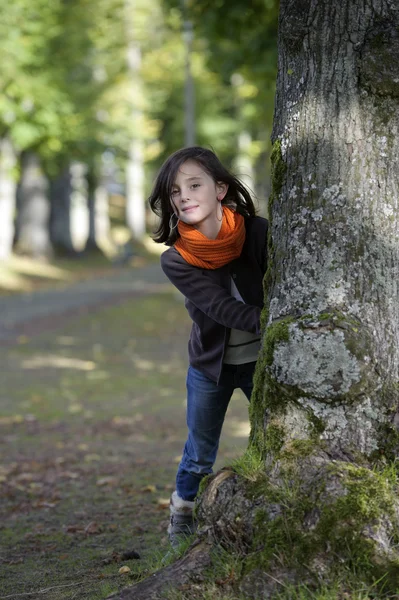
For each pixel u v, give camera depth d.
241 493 2.72
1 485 5.88
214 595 2.53
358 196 2.81
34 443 7.44
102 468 6.38
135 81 39.62
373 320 2.78
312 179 2.86
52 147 25.62
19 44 22.69
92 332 16.52
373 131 2.82
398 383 2.78
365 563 2.48
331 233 2.82
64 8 25.36
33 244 32.78
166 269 3.19
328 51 2.86
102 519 4.81
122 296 23.45
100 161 35.56
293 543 2.56
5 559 4.01
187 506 3.48
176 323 18.20
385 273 2.80
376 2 2.81
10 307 20.56
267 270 3.02
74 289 26.02
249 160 36.59
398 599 2.40
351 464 2.69
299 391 2.76
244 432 7.68
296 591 2.47
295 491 2.65
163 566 3.03
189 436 3.47
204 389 3.35
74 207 47.97
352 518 2.54
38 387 10.49
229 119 38.72
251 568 2.56
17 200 36.16
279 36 3.04
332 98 2.85
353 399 2.71
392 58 2.78
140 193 46.66
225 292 3.11
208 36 11.91
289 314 2.86
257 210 3.35
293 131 2.92
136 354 13.70
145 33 39.75
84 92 27.83
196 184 3.07
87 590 3.14
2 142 26.47
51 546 4.21
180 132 40.22
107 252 44.34
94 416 8.67
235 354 3.28
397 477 2.70
